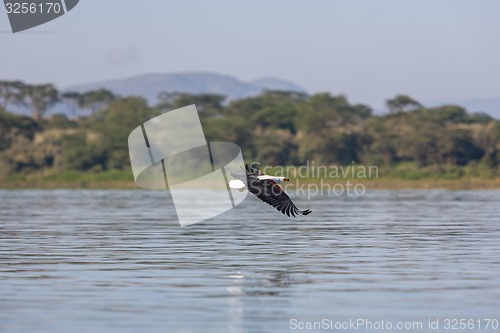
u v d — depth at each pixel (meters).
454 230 74.81
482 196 146.75
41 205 118.75
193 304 39.72
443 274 47.94
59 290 42.81
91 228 77.56
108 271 48.91
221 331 35.19
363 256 55.81
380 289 43.38
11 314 37.59
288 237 68.56
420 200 131.88
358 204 119.62
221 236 69.50
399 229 75.88
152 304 39.66
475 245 62.22
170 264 51.84
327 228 77.44
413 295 41.84
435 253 57.38
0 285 44.22
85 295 41.59
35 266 50.88
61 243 63.69
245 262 52.78
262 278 46.59
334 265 51.47
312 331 35.41
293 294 42.09
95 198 141.62
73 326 35.72
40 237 68.44
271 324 36.34
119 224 82.56
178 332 34.97
